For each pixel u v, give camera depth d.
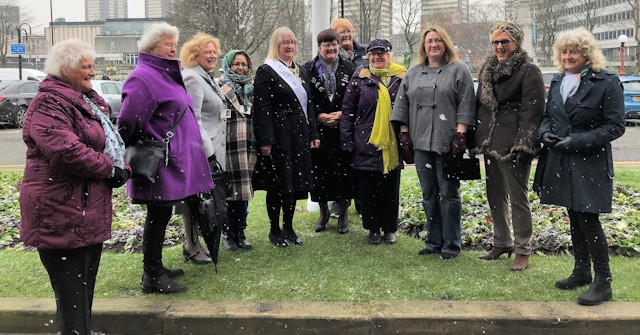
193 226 4.54
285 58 4.97
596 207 3.61
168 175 3.68
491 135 4.27
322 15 6.12
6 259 4.66
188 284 4.07
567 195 3.72
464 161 4.40
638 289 3.91
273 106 4.87
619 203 6.34
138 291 3.96
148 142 3.59
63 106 2.94
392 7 35.72
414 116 4.63
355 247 4.99
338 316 3.46
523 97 4.10
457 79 4.45
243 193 4.71
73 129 2.98
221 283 4.08
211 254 4.00
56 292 3.10
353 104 5.02
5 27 53.69
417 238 5.32
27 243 2.97
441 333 3.44
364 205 5.07
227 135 4.73
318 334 3.47
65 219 2.96
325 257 4.69
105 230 3.15
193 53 4.49
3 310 3.58
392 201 5.04
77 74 3.03
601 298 3.64
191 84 4.34
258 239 5.27
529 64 4.13
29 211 2.95
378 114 4.83
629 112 16.64
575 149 3.64
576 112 3.69
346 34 5.81
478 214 5.86
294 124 4.87
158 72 3.71
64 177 2.96
